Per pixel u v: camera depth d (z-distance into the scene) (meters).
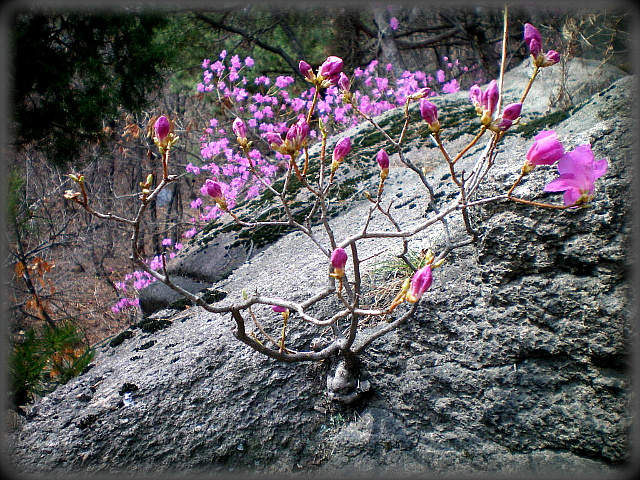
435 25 2.61
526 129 0.85
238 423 0.58
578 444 0.49
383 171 0.44
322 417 0.59
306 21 2.47
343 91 0.45
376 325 0.60
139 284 1.62
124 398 0.59
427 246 0.64
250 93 2.28
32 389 0.70
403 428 0.56
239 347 0.62
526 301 0.53
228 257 0.94
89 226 2.19
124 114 1.96
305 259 0.80
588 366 0.50
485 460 0.52
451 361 0.56
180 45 2.13
